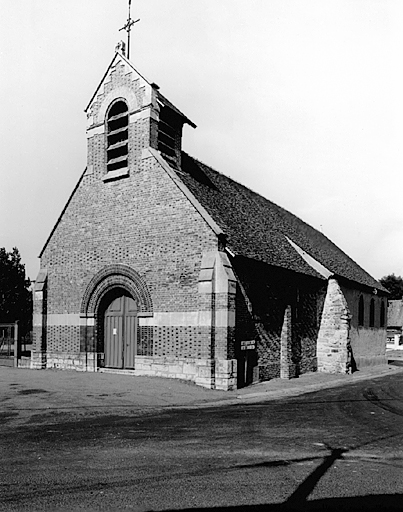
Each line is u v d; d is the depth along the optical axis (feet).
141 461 24.09
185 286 54.75
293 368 67.56
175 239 56.13
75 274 65.21
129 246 59.98
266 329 62.80
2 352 74.43
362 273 110.42
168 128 63.62
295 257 75.25
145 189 59.47
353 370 89.51
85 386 49.88
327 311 79.20
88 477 21.50
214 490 20.06
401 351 175.94
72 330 64.75
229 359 51.13
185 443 28.04
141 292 57.98
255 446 27.63
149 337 56.85
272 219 84.79
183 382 53.01
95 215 63.98
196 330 53.42
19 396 44.04
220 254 52.90
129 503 18.48
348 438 30.35
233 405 43.19
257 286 60.90
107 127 64.23
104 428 31.96
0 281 119.75
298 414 38.68
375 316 106.73
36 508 17.92
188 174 66.23
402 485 21.20
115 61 64.13
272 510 18.07
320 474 22.54
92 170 65.00
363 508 18.43
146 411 38.86
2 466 23.07
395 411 41.32
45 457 24.61
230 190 77.51
